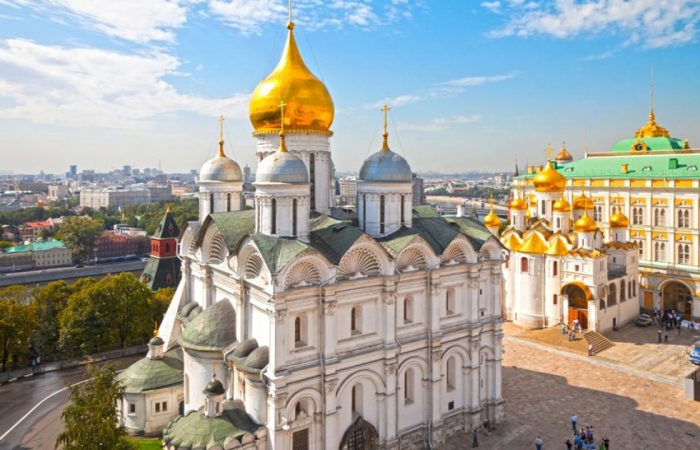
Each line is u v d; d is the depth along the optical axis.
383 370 48.78
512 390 66.88
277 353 41.84
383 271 48.31
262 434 42.72
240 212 56.38
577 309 89.25
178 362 59.19
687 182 98.50
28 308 77.94
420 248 51.53
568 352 80.75
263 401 43.41
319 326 44.62
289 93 56.25
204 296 56.91
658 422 57.91
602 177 113.62
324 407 44.50
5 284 148.00
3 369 73.25
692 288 96.06
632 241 106.81
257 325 46.38
